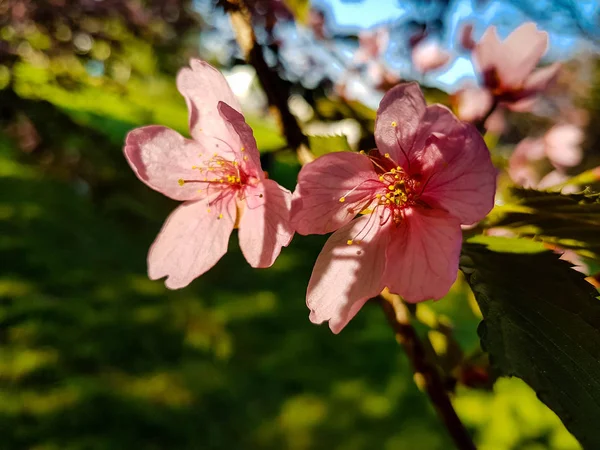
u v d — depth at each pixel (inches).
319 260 2.6
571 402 1.9
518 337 2.0
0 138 22.2
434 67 4.5
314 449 12.5
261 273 20.2
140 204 17.2
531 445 12.1
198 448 11.9
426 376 2.6
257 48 3.1
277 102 3.0
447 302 4.1
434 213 2.5
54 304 15.0
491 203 2.3
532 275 2.2
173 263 3.1
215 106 3.0
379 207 2.6
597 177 2.9
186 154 3.1
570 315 2.1
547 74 3.8
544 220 2.5
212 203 3.0
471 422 12.5
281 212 2.7
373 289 2.5
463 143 2.4
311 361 15.5
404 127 2.5
